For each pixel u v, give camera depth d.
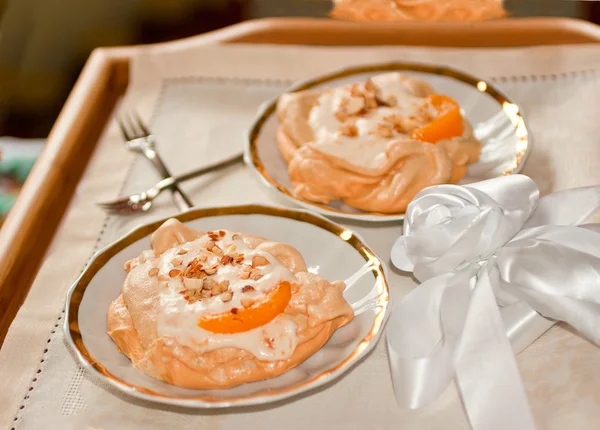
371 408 0.52
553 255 0.54
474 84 0.70
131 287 0.54
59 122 0.75
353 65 0.73
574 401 0.52
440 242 0.55
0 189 0.84
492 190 0.56
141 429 0.52
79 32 1.09
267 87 0.78
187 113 0.75
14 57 1.07
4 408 0.53
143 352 0.52
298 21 0.84
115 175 0.69
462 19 0.85
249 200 0.66
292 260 0.56
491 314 0.53
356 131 0.64
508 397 0.50
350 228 0.62
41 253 0.65
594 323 0.52
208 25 1.04
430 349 0.52
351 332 0.53
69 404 0.53
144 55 0.80
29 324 0.58
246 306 0.51
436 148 0.62
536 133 0.70
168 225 0.57
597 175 0.65
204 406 0.49
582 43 0.80
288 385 0.51
